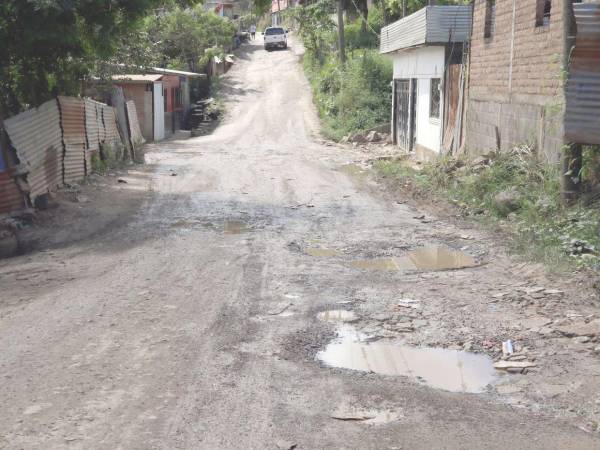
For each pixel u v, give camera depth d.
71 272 8.85
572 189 10.55
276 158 23.31
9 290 8.05
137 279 8.39
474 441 4.41
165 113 35.09
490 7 15.86
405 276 8.49
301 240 10.71
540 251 9.12
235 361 5.76
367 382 5.36
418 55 23.25
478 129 16.55
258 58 57.00
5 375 5.44
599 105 9.85
